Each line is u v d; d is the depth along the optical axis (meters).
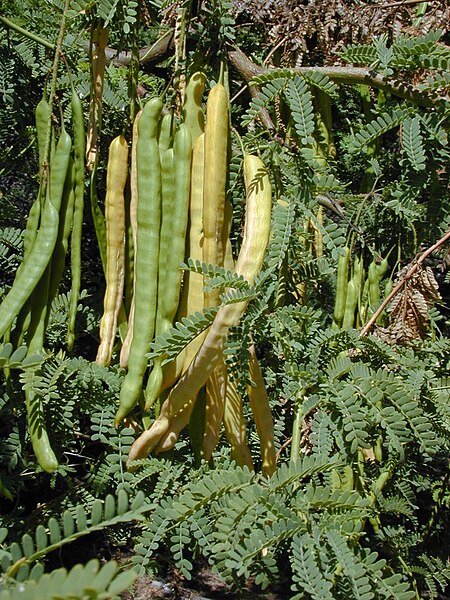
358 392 0.51
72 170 0.54
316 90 0.72
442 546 0.77
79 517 0.35
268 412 0.56
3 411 0.61
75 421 0.62
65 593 0.23
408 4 0.73
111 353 0.57
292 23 0.77
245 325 0.51
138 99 0.58
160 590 0.77
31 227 0.53
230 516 0.44
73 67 0.72
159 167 0.53
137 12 0.57
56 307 0.66
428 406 0.56
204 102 0.63
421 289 0.62
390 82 0.56
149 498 0.55
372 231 0.70
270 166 0.55
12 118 0.76
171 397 0.52
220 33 0.57
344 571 0.44
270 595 0.72
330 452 0.52
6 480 0.64
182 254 0.53
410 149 0.55
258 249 0.52
